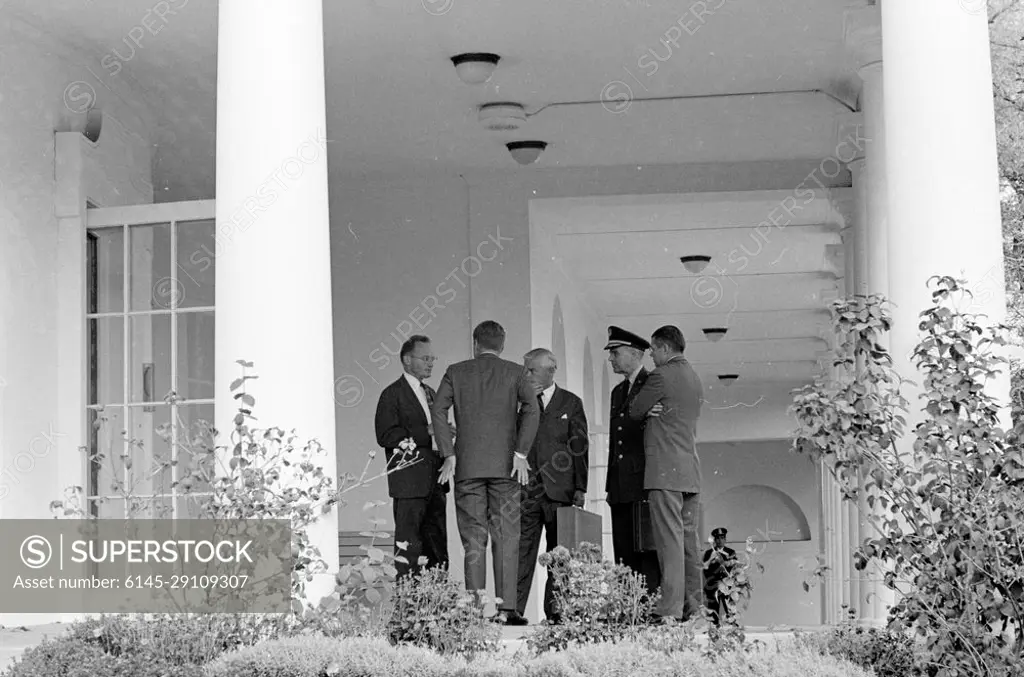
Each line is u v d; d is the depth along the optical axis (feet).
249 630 28.40
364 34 46.50
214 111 53.47
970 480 25.88
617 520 39.42
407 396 42.63
